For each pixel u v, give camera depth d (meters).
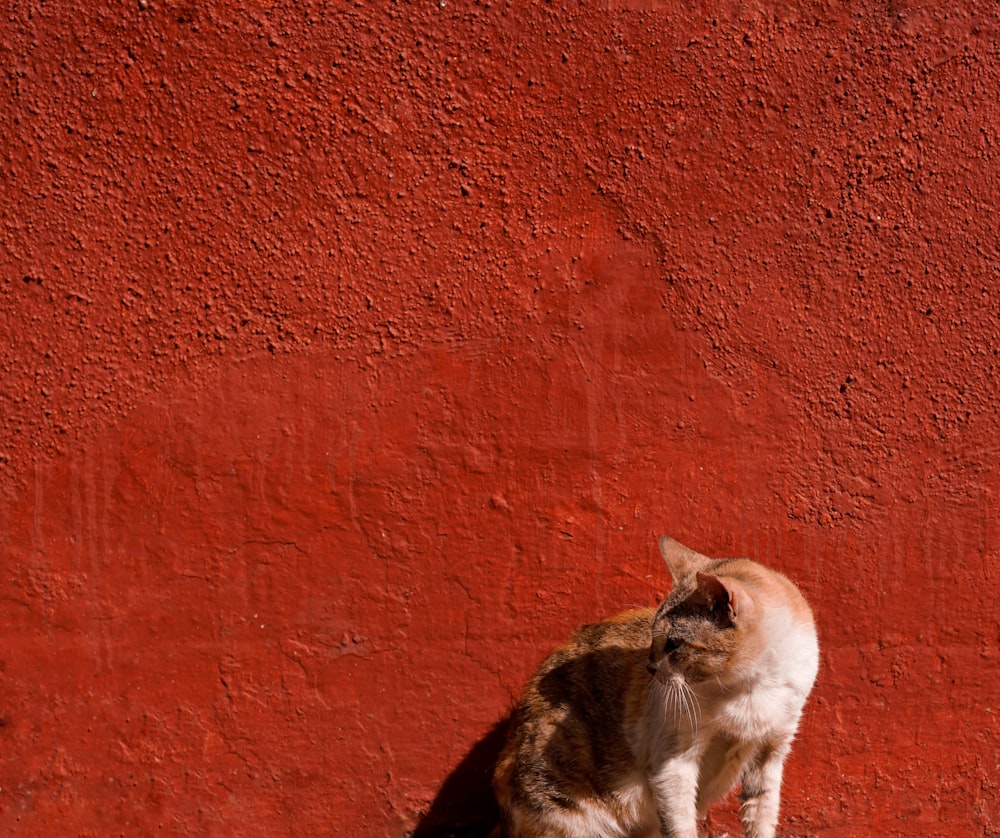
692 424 4.15
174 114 3.81
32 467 3.80
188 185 3.83
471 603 4.09
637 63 4.03
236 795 4.02
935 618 4.36
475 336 4.02
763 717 3.67
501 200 4.00
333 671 4.04
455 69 3.94
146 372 3.86
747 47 4.09
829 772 4.35
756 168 4.12
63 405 3.81
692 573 3.62
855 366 4.23
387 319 3.96
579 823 3.86
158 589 3.91
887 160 4.19
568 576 4.13
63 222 3.78
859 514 4.27
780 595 3.70
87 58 3.74
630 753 3.81
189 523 3.91
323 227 3.91
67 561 3.85
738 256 4.14
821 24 4.12
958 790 4.43
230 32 3.81
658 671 3.58
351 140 3.90
